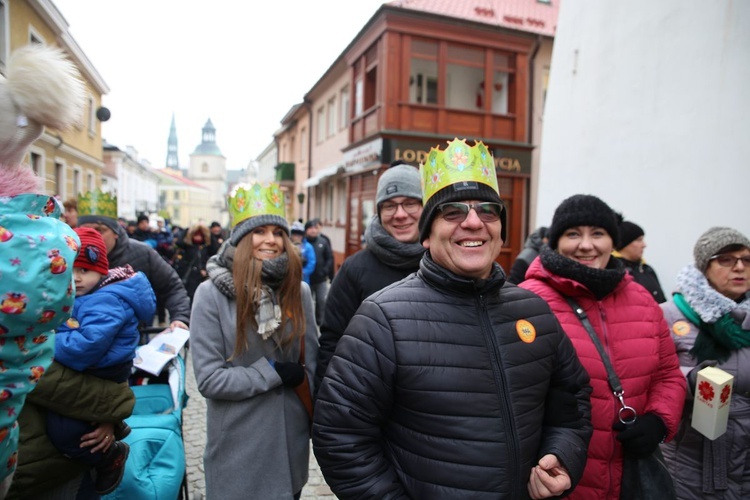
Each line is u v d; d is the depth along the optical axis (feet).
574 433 4.66
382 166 38.01
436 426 4.19
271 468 6.30
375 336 4.42
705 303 6.83
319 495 9.71
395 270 7.17
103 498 5.91
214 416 6.36
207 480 6.34
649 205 15.01
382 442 4.61
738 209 11.98
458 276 4.66
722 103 12.53
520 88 41.22
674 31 14.17
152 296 6.17
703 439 6.69
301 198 67.77
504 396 4.34
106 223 10.19
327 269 25.25
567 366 4.99
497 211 4.71
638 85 15.61
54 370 5.09
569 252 6.40
